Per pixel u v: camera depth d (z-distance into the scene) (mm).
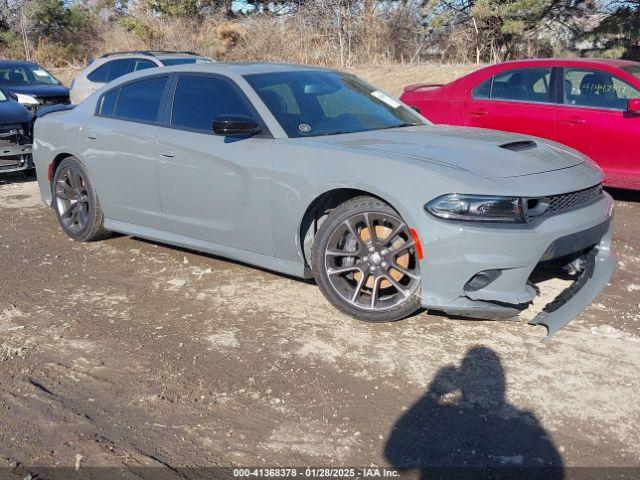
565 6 19438
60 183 6383
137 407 3525
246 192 4773
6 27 31875
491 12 19297
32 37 31641
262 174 4656
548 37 19812
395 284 4250
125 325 4492
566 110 7488
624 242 6199
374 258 4285
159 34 25125
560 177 4145
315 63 21562
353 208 4289
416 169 4055
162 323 4508
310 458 3107
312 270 4562
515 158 4266
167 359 4012
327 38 22109
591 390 3600
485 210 3846
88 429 3344
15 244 6344
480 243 3836
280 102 4969
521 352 4008
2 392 3688
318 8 22266
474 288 3949
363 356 3982
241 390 3664
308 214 4570
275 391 3645
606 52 17906
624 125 7094
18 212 7660
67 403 3572
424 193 3959
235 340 4230
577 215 4105
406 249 4160
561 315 4238
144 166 5449
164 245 6160
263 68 5375
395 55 21688
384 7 21984
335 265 4488
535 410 3432
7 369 3934
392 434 3268
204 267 5543
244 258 4988
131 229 5809
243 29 23422
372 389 3641
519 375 3752
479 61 20219
